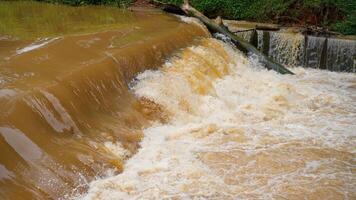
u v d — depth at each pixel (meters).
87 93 7.41
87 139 6.77
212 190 6.33
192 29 12.41
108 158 6.59
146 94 8.58
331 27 14.82
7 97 6.37
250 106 9.80
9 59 8.05
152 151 7.28
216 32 13.66
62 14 13.77
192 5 16.41
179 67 10.05
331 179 6.81
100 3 16.27
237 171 6.91
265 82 11.30
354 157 7.55
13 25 11.48
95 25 11.88
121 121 7.64
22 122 6.09
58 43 9.19
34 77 7.21
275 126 8.81
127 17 13.64
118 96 8.14
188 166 6.92
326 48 13.28
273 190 6.43
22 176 5.55
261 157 7.40
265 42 13.95
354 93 11.16
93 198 5.83
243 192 6.33
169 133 8.03
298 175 6.89
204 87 9.91
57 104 6.72
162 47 10.29
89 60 8.33
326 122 9.12
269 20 15.82
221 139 8.04
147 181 6.42
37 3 15.96
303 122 9.09
